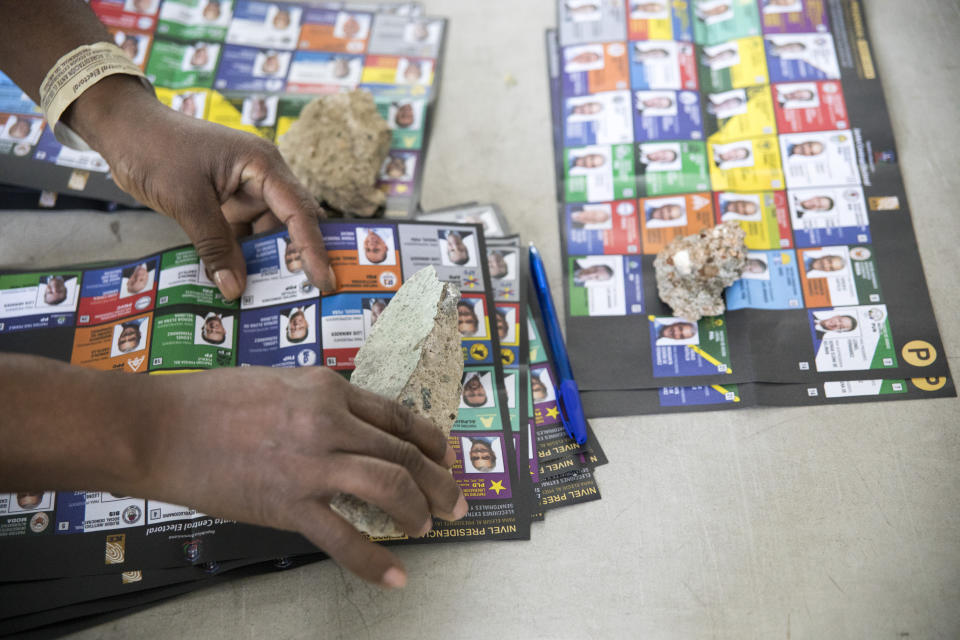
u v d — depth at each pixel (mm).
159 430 574
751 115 1100
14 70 874
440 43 1229
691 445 868
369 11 1256
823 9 1182
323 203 1069
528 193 1086
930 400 873
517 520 811
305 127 1065
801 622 750
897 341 910
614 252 1012
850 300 942
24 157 1076
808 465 844
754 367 911
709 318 951
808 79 1120
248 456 581
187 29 1217
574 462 857
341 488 584
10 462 541
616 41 1192
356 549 588
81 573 774
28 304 936
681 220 1024
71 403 550
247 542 785
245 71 1186
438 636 760
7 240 1049
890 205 1006
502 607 773
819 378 897
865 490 823
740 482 838
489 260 979
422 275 827
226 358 883
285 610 778
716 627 753
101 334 909
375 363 765
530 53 1222
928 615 746
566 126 1126
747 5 1196
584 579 786
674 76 1149
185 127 865
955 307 927
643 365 925
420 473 633
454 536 804
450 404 762
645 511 825
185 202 858
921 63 1130
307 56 1205
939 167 1033
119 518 797
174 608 782
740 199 1030
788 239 994
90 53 854
